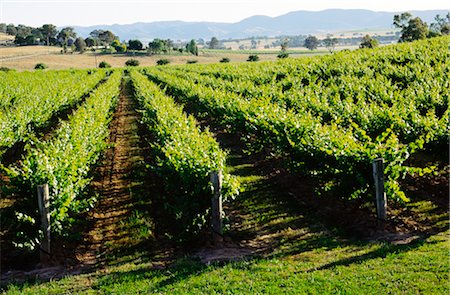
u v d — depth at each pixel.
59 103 26.98
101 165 16.48
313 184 12.66
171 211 11.23
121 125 25.92
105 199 12.84
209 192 9.30
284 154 13.96
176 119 16.20
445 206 10.56
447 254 7.99
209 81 35.19
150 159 17.12
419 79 23.06
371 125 13.94
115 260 9.05
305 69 36.25
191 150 10.71
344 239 9.28
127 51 150.38
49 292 7.72
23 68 107.50
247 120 16.31
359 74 30.33
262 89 24.20
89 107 20.73
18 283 8.14
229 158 16.69
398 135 13.09
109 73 83.00
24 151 19.44
